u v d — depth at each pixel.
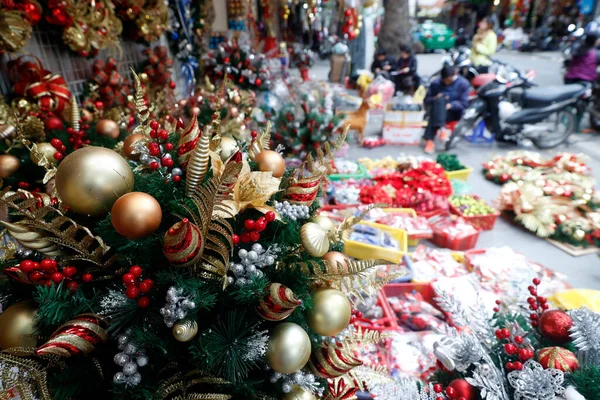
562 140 4.58
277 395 0.77
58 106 1.44
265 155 0.81
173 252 0.59
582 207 2.77
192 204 0.67
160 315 0.65
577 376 0.80
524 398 0.80
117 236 0.65
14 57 1.54
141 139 0.80
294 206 0.78
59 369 0.67
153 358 0.68
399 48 8.80
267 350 0.67
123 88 2.09
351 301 0.91
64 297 0.64
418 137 4.82
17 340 0.65
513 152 3.88
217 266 0.65
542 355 0.86
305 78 6.59
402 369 1.47
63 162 0.63
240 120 1.83
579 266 2.41
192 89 3.42
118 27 2.08
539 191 2.84
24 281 0.68
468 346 0.90
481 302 1.04
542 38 13.84
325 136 2.65
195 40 3.86
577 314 0.88
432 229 2.55
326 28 13.88
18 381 0.62
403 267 2.06
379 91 5.55
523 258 2.15
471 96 5.67
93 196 0.62
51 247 0.65
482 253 2.24
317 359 0.79
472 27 15.82
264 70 3.48
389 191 2.85
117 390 0.63
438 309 1.90
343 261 0.78
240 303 0.68
